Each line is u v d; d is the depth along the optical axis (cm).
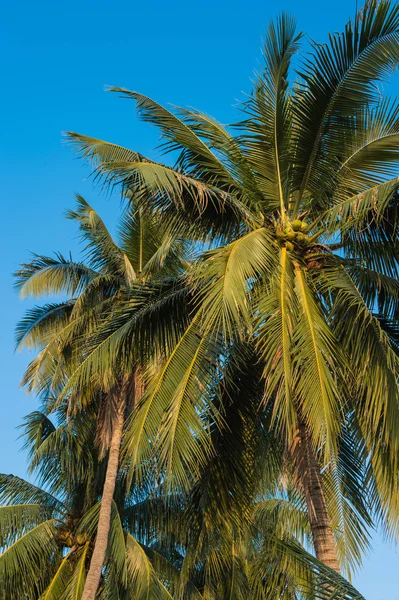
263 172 1211
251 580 1820
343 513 1142
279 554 1092
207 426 1133
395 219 1138
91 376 1384
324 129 1181
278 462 1216
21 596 1836
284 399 941
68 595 1739
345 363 997
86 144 1131
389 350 972
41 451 1945
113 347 1163
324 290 1091
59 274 2045
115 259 1997
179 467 1002
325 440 875
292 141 1193
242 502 1172
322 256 1121
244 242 1030
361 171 1194
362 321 1008
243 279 962
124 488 2011
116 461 1741
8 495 1980
